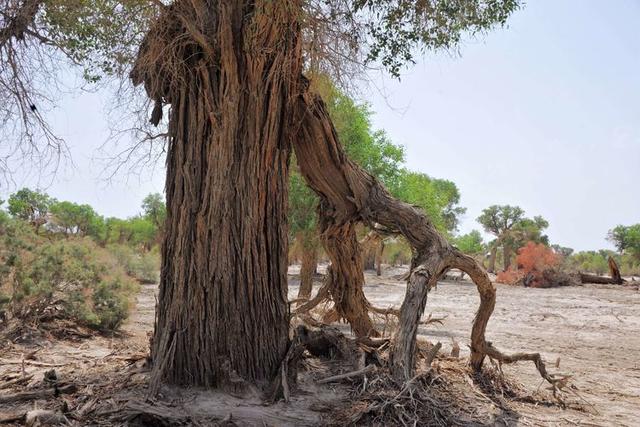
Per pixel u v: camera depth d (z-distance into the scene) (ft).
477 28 26.55
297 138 27.04
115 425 19.21
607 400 29.40
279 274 24.57
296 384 23.50
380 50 26.71
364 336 30.32
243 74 23.66
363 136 60.64
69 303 41.24
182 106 23.98
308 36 24.47
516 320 69.46
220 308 22.98
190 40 23.50
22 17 26.99
